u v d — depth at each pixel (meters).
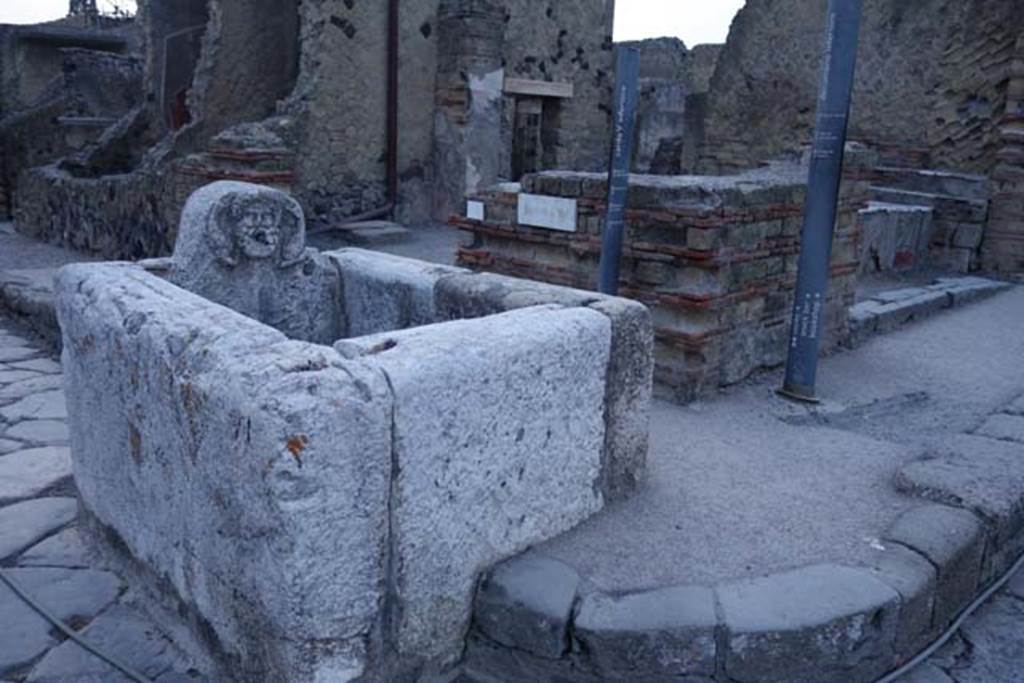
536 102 12.45
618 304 2.86
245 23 9.83
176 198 7.72
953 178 8.78
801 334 4.41
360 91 9.79
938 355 5.50
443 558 2.30
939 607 2.65
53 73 17.77
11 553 3.04
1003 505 2.99
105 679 2.42
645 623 2.27
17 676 2.43
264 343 2.18
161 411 2.36
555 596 2.35
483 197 5.34
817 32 10.84
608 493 2.92
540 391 2.52
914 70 9.75
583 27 12.45
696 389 4.31
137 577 2.75
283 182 7.64
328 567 2.04
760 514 2.92
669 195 4.27
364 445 2.04
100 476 2.87
